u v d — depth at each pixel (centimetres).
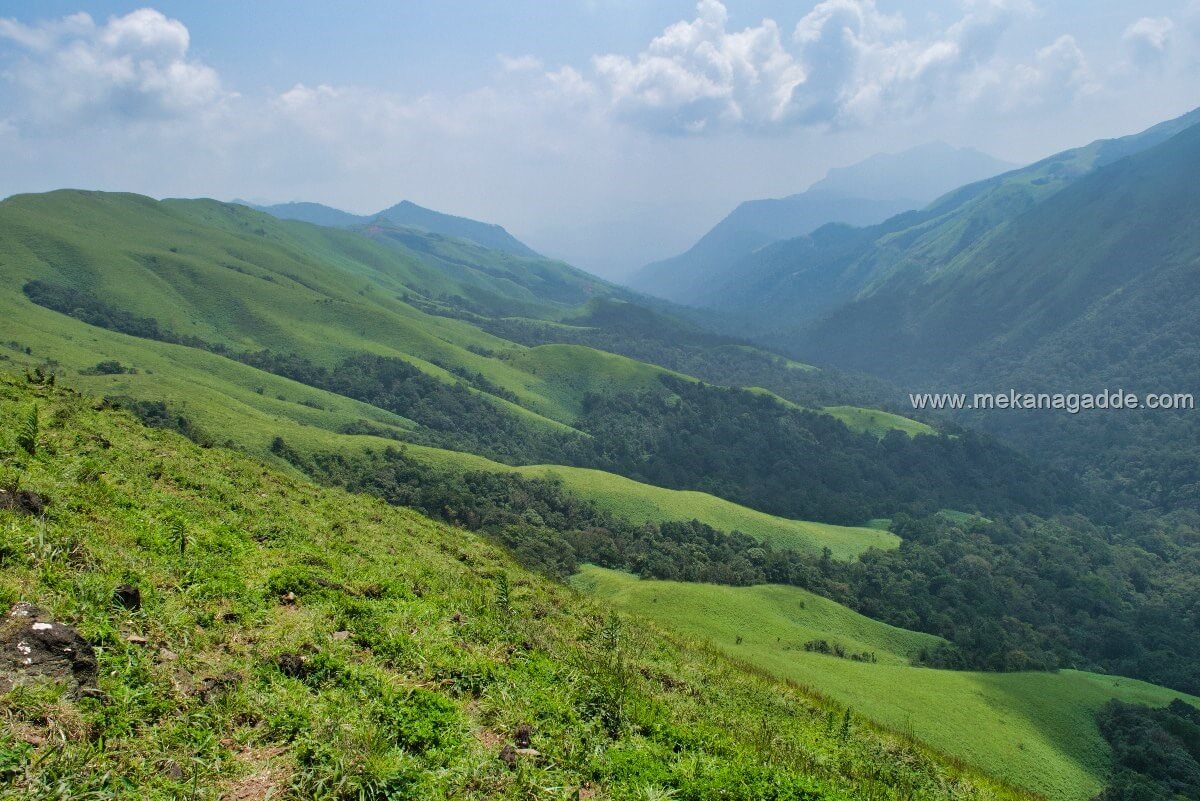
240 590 1406
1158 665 10356
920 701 6325
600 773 1096
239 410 12075
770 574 10650
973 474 19038
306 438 10975
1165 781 6394
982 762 5641
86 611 1035
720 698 2195
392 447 11519
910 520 15575
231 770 852
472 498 10375
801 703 2777
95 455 2128
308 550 2036
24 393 2712
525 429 18588
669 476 17462
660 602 8288
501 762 1018
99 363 13725
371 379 18862
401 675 1246
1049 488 18850
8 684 801
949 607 11025
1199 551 14850
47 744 764
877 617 10500
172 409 10644
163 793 767
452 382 19850
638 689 1697
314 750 907
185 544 1577
